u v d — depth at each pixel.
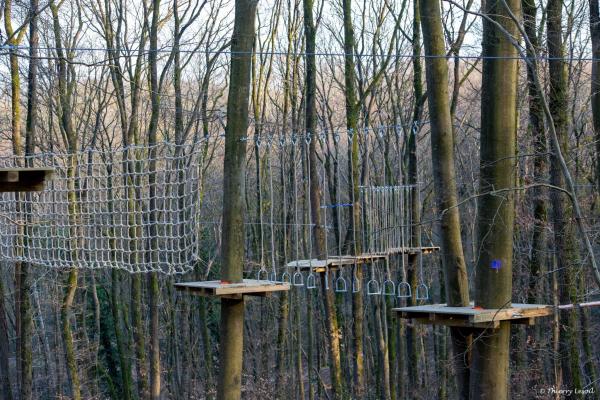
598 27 9.30
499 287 6.46
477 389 6.59
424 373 19.02
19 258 9.75
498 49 6.65
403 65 19.17
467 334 6.79
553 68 10.16
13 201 9.47
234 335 7.98
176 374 21.45
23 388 13.68
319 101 20.16
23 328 13.71
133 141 16.50
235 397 7.99
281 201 17.67
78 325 23.14
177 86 16.08
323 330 20.47
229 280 7.82
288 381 21.05
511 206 6.58
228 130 8.05
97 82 22.06
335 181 16.78
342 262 9.59
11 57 12.64
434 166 7.65
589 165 12.75
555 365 11.56
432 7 7.62
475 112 18.86
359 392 13.92
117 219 11.40
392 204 9.92
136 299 16.83
